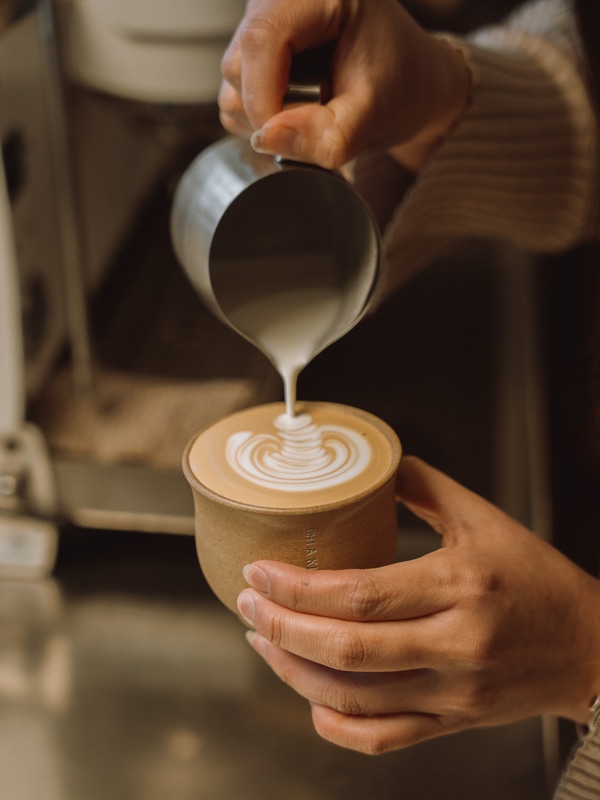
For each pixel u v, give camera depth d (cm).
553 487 77
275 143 50
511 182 72
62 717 62
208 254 51
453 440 81
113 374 77
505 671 51
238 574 50
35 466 70
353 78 52
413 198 66
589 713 53
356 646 48
